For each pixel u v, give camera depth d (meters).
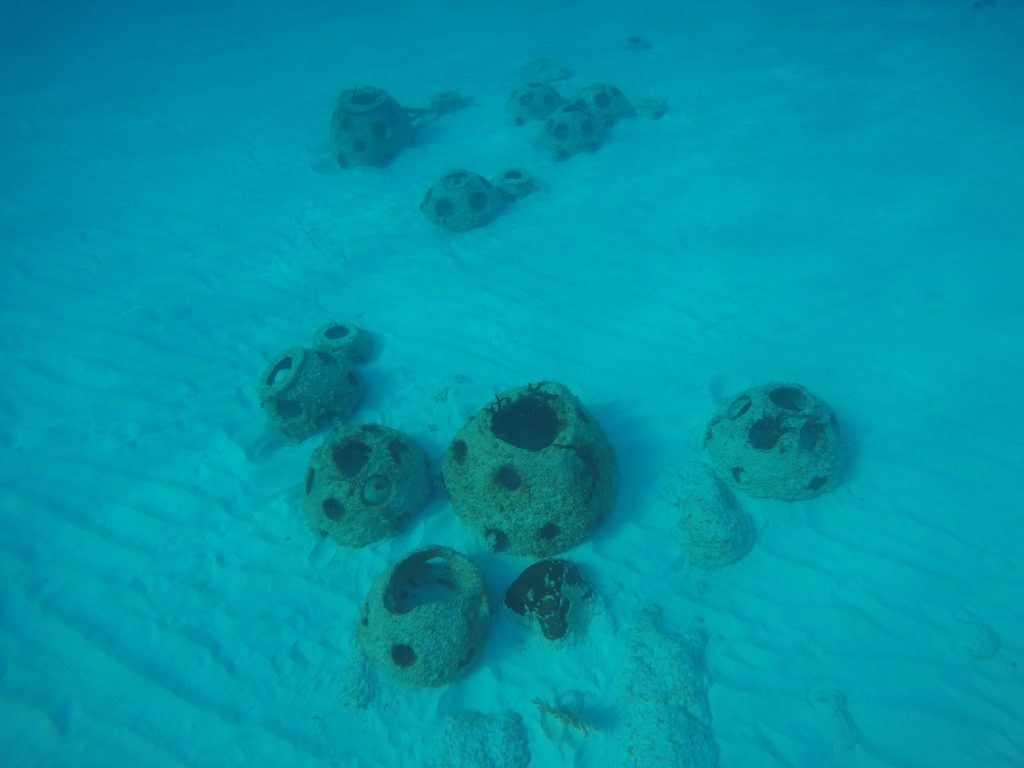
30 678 3.96
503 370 5.31
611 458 4.24
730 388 5.01
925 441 4.52
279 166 8.73
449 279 6.26
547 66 10.77
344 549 4.33
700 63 10.88
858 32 11.43
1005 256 5.70
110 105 11.48
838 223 6.39
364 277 6.48
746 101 9.10
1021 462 4.36
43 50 15.92
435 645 3.59
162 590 4.28
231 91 11.87
